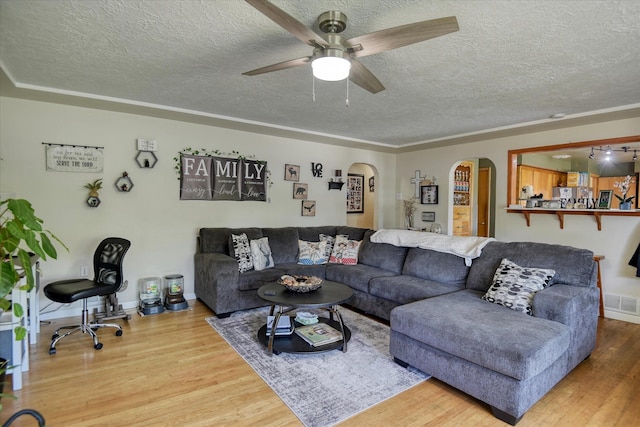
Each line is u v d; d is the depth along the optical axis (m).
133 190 3.90
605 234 3.92
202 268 3.95
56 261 3.53
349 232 4.81
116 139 3.79
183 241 4.26
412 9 1.82
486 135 4.80
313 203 5.46
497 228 4.93
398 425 1.92
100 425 1.88
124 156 3.84
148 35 2.13
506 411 1.93
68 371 2.46
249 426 1.89
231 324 3.40
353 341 3.01
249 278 3.69
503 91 3.11
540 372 2.00
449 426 1.92
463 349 2.09
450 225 5.69
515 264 2.86
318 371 2.49
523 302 2.50
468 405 2.12
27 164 3.37
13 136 3.31
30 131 3.37
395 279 3.53
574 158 6.43
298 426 1.90
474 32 2.04
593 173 6.55
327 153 5.63
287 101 3.47
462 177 6.43
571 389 2.30
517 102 3.42
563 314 2.29
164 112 3.77
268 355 2.73
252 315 3.67
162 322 3.45
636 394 2.24
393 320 2.54
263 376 2.42
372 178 7.83
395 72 2.68
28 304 2.89
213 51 2.35
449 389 2.29
